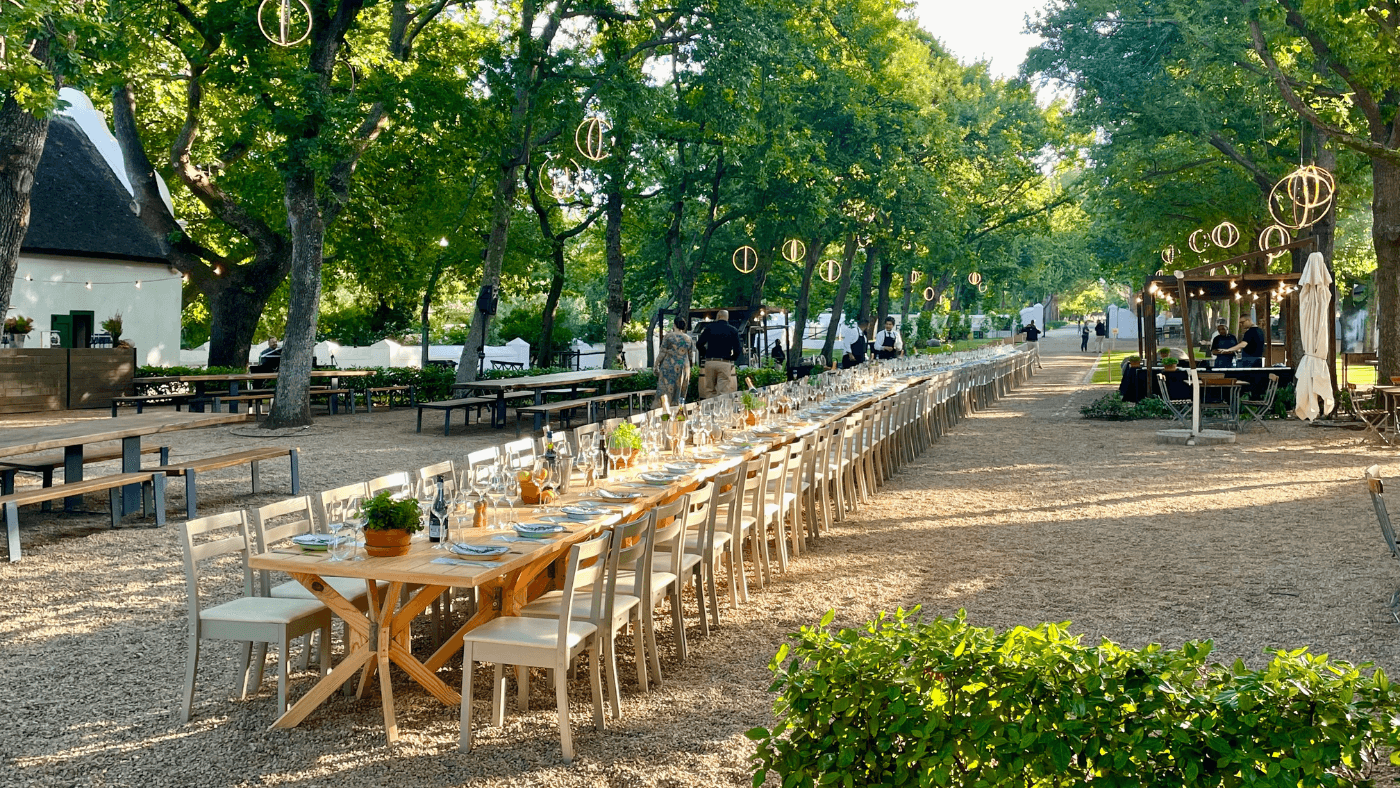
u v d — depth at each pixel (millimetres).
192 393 23531
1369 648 5789
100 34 12906
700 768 4383
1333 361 18797
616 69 21234
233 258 30719
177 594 7301
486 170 21906
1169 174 28391
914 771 2922
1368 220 33219
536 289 35438
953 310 58125
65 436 9500
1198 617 6508
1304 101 22188
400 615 4984
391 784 4258
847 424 10461
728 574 7535
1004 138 41094
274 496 11570
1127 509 10391
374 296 40781
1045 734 2756
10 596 7250
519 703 5145
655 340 41500
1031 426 18969
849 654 3061
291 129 16812
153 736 4777
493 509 5719
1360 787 2699
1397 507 10109
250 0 16297
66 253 24406
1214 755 2707
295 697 5273
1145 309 22016
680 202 26344
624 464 7820
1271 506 10367
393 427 18922
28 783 4254
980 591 7277
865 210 29141
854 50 28562
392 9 20750
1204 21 21047
